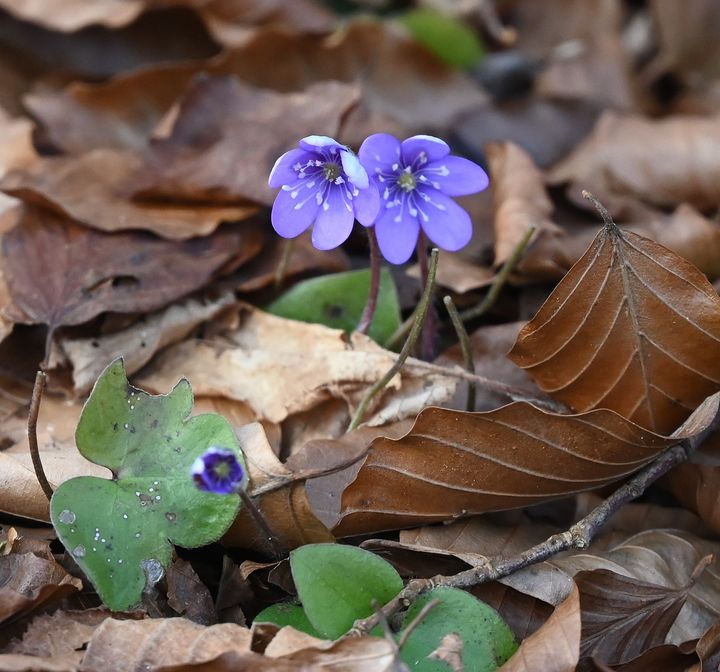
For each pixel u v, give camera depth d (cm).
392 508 66
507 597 65
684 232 74
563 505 68
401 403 68
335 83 76
